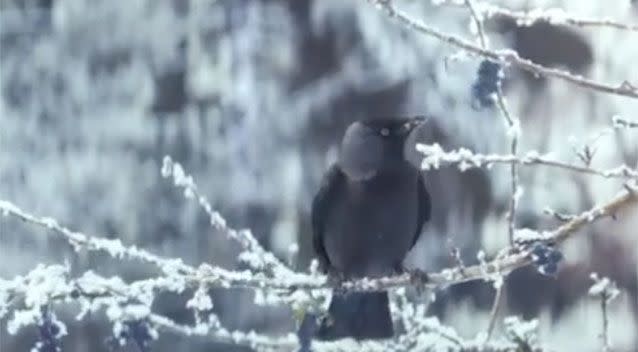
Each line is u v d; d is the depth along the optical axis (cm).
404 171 812
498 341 620
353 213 812
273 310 1694
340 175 816
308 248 1741
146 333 563
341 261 824
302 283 584
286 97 1766
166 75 1838
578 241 1587
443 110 1670
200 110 1812
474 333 1542
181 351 1653
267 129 1762
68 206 1838
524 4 1310
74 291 559
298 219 1738
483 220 1666
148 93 1842
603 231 1580
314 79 1764
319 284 589
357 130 815
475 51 528
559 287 1602
